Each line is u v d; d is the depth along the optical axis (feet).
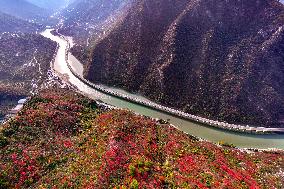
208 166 193.16
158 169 175.22
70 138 227.20
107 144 203.21
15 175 182.09
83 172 175.32
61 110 273.54
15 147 207.31
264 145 293.02
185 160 195.21
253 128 315.17
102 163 177.17
